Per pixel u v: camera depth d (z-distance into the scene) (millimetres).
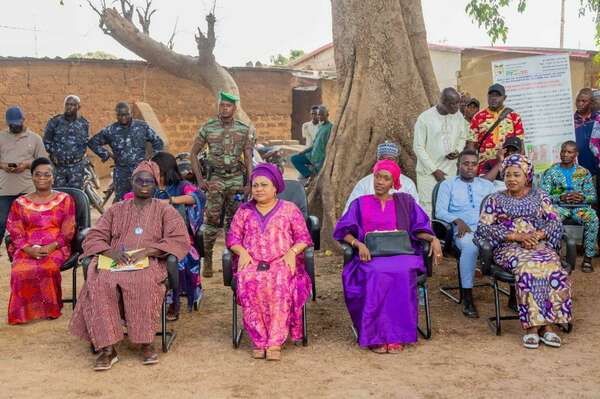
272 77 22406
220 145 7723
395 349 5676
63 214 6625
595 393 4816
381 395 4805
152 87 20484
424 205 8062
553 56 8781
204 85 19906
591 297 7137
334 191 9188
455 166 8117
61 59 19109
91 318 5352
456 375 5160
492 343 5875
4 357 5602
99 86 19781
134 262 5547
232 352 5715
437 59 23094
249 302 5594
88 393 4859
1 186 8781
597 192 8648
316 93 24203
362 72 9453
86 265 5641
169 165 6699
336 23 9789
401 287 5656
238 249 5863
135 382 5066
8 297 7441
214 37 19062
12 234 6578
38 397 4789
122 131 9055
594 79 21906
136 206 5867
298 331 5812
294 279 5785
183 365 5414
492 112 8359
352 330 6277
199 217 6766
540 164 8945
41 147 8984
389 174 6023
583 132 8891
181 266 6594
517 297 5828
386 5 9359
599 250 8828
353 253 6027
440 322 6469
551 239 6168
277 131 22688
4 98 18734
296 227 5918
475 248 6582
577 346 5758
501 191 6398
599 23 16297
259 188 5863
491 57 22031
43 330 6270
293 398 4758
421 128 8062
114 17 18672
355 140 9312
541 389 4887
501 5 15875
